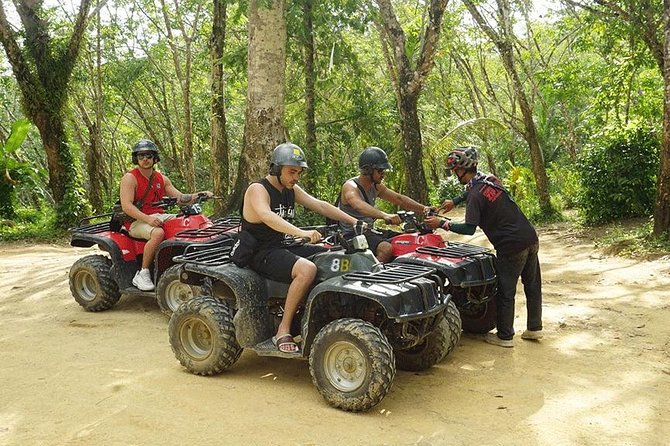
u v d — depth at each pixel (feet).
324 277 15.33
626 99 54.75
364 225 16.21
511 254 18.26
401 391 15.37
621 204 46.98
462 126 58.13
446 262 17.76
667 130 34.94
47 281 29.40
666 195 35.19
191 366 16.29
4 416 13.78
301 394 15.05
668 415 13.82
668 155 34.91
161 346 18.90
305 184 51.26
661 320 21.57
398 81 42.14
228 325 15.92
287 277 15.56
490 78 108.99
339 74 58.75
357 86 56.44
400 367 17.08
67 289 27.43
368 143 59.52
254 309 15.84
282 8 34.88
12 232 54.54
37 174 62.28
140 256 23.39
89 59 83.87
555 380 16.01
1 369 16.90
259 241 16.14
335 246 16.46
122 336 20.01
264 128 35.17
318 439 12.60
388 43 66.74
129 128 122.42
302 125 58.70
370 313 15.34
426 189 42.06
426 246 18.72
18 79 56.70
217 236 21.65
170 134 103.45
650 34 43.39
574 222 51.31
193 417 13.60
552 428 13.14
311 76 51.80
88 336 20.06
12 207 61.46
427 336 16.47
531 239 18.28
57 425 13.25
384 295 13.74
